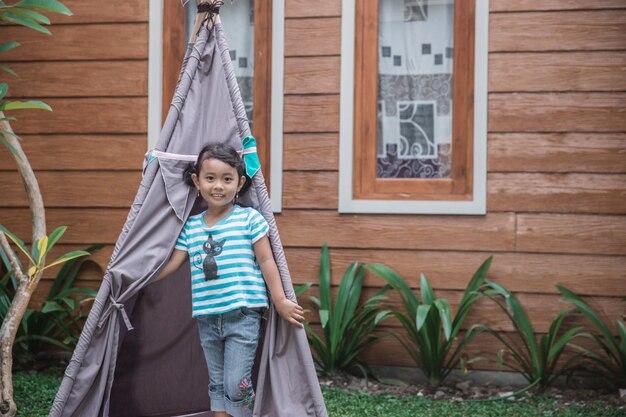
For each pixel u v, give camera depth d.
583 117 4.15
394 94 4.43
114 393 3.12
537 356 4.07
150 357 3.15
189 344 3.18
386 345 4.34
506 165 4.23
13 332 3.23
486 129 4.24
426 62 4.42
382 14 4.45
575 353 4.15
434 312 4.07
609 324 4.11
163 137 2.83
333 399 3.83
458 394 4.07
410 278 4.32
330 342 4.25
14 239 3.21
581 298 4.14
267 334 2.76
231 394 2.72
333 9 4.42
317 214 4.42
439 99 4.40
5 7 3.27
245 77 4.61
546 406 3.76
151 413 3.16
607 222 4.12
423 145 4.41
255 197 2.84
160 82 4.57
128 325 2.75
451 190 4.33
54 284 4.57
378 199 4.37
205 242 2.75
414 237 4.32
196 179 2.80
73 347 4.61
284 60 4.46
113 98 4.61
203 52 2.92
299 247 4.44
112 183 4.61
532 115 4.20
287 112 4.46
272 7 4.50
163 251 2.78
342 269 4.39
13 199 4.70
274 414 2.75
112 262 2.75
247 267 2.72
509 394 4.04
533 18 4.20
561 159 4.17
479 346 4.25
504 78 4.23
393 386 4.21
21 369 4.45
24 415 3.46
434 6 4.41
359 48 4.43
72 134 4.64
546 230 4.18
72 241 4.63
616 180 4.12
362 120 4.43
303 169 4.44
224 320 2.73
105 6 4.61
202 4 2.93
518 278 4.21
